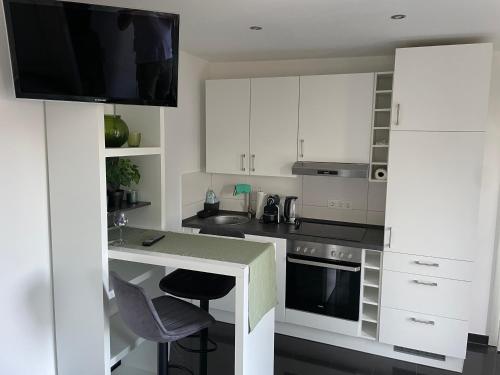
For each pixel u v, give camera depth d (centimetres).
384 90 313
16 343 191
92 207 192
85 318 202
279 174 345
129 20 172
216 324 347
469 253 272
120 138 216
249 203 388
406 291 289
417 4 204
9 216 183
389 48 305
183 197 357
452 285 278
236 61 375
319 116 325
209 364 287
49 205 201
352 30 256
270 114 341
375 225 347
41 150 195
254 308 189
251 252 201
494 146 307
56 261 204
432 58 267
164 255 195
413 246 284
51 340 209
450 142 269
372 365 294
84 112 186
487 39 272
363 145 315
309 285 316
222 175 396
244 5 209
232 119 355
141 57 179
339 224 353
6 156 180
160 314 195
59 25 163
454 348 281
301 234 315
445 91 266
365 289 325
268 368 221
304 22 239
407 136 278
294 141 337
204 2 205
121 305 177
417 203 280
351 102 314
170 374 273
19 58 161
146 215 250
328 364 294
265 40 287
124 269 232
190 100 356
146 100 186
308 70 356
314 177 363
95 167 188
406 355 299
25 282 193
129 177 233
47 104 192
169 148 329
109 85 176
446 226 275
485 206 314
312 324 317
